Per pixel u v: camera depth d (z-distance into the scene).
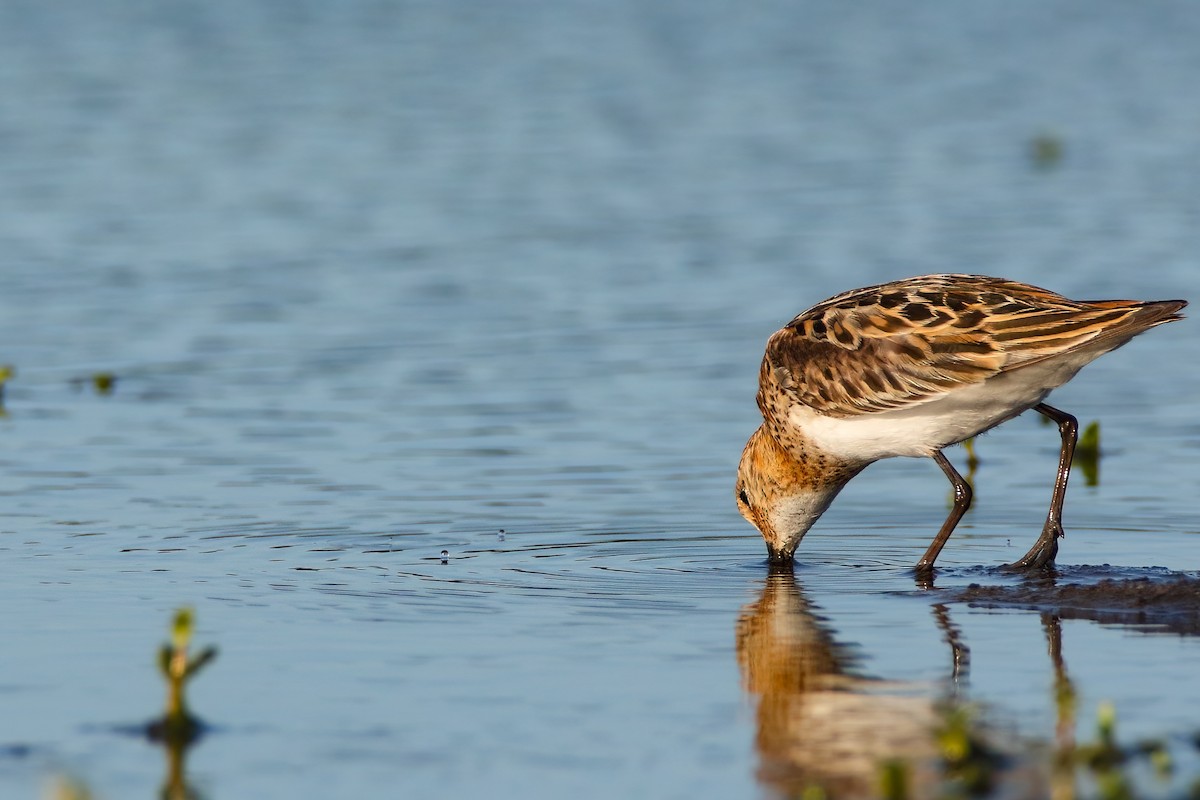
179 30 38.53
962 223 23.62
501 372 17.42
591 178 26.53
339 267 21.66
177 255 22.11
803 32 39.72
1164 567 11.40
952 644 9.80
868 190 25.75
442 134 29.47
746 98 32.56
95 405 16.31
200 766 7.88
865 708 8.66
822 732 8.31
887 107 31.98
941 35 39.50
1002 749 8.07
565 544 12.24
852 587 11.23
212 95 32.09
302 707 8.66
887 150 28.52
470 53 36.56
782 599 10.88
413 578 11.27
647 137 29.41
